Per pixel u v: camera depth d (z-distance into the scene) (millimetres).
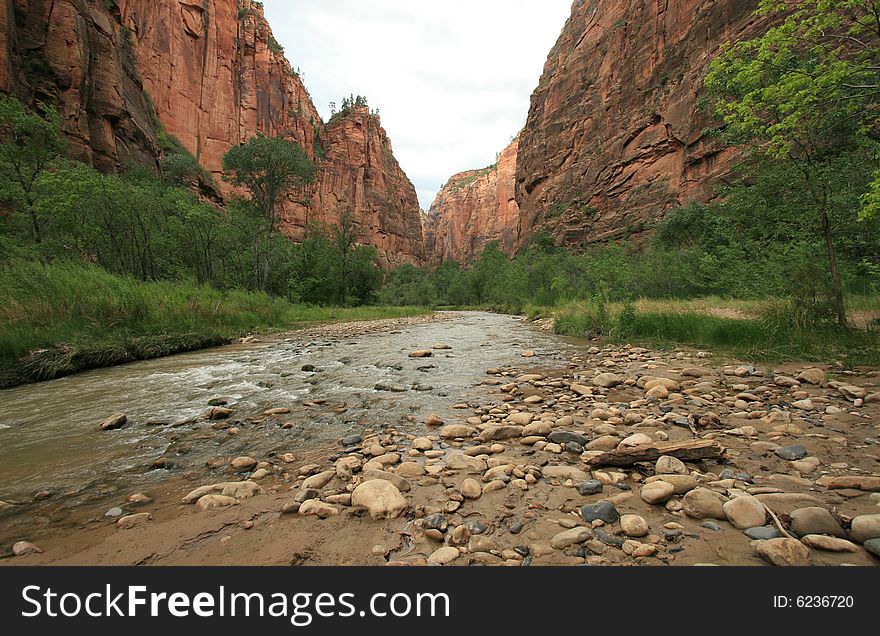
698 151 39469
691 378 5660
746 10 37844
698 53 43125
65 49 33031
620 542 1942
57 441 3695
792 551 1740
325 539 2068
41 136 19953
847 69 4938
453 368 7305
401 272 88500
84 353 7621
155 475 2969
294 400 5133
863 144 6387
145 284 13227
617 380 5621
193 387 5957
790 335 6699
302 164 37281
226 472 3012
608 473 2748
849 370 5176
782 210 7750
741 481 2537
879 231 7172
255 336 13633
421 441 3439
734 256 14594
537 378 6090
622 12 60719
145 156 44188
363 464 3068
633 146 51781
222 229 28672
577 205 61094
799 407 4004
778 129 6145
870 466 2633
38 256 15383
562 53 78938
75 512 2418
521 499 2447
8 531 2197
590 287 27734
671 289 21922
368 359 8492
